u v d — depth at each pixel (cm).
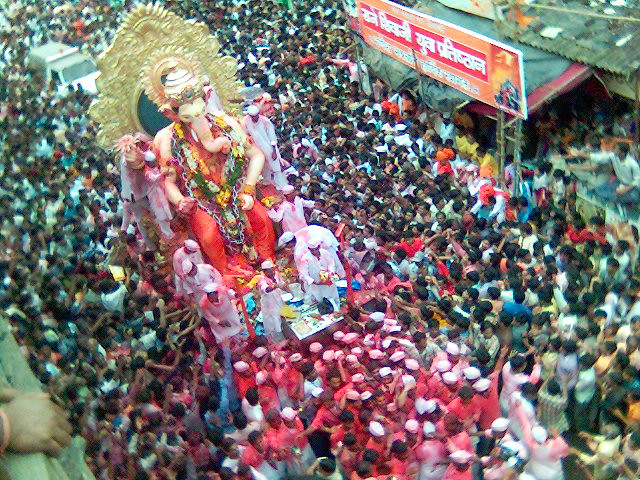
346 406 1127
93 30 2808
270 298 1385
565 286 1292
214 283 1426
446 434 1061
